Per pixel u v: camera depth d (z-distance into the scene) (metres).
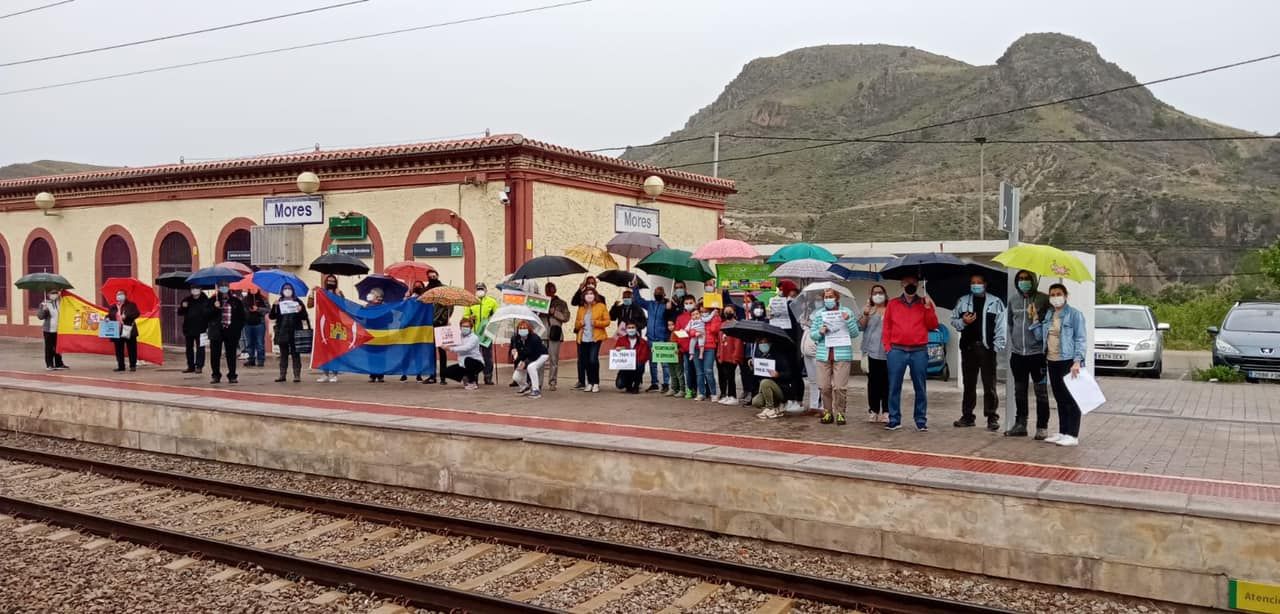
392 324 16.91
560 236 21.05
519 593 7.72
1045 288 14.90
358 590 7.75
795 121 140.25
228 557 8.51
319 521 10.05
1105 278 67.94
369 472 11.70
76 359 21.83
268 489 10.84
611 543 8.57
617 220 22.89
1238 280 59.44
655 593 7.77
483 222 20.30
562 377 18.12
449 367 16.03
